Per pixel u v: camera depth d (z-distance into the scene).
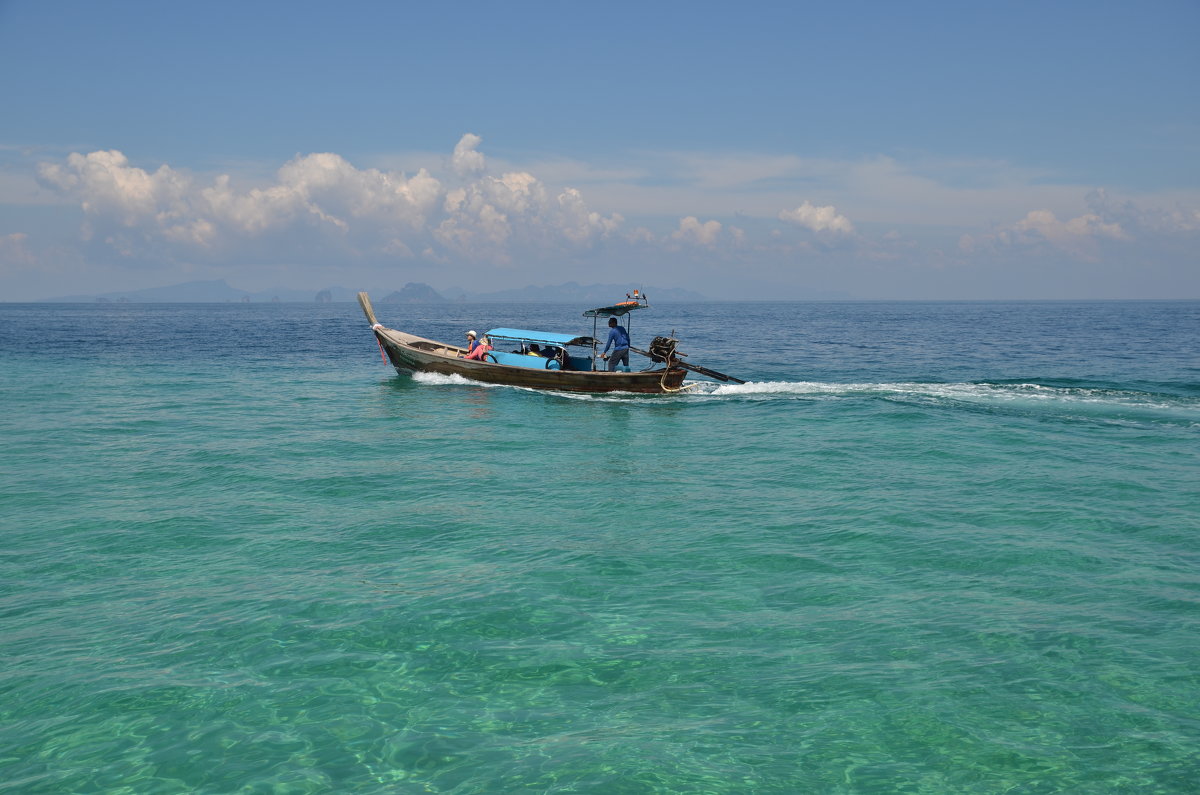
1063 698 6.30
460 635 7.57
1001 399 22.84
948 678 6.64
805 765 5.51
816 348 49.50
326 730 5.99
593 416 21.02
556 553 9.96
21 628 7.71
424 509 12.08
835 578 9.02
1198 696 6.30
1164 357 39.62
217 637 7.52
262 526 11.18
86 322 99.69
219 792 5.24
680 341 57.34
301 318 127.25
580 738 5.86
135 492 13.10
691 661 7.02
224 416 21.28
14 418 20.75
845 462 15.20
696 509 12.00
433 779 5.38
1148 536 10.40
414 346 31.66
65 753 5.67
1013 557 9.62
